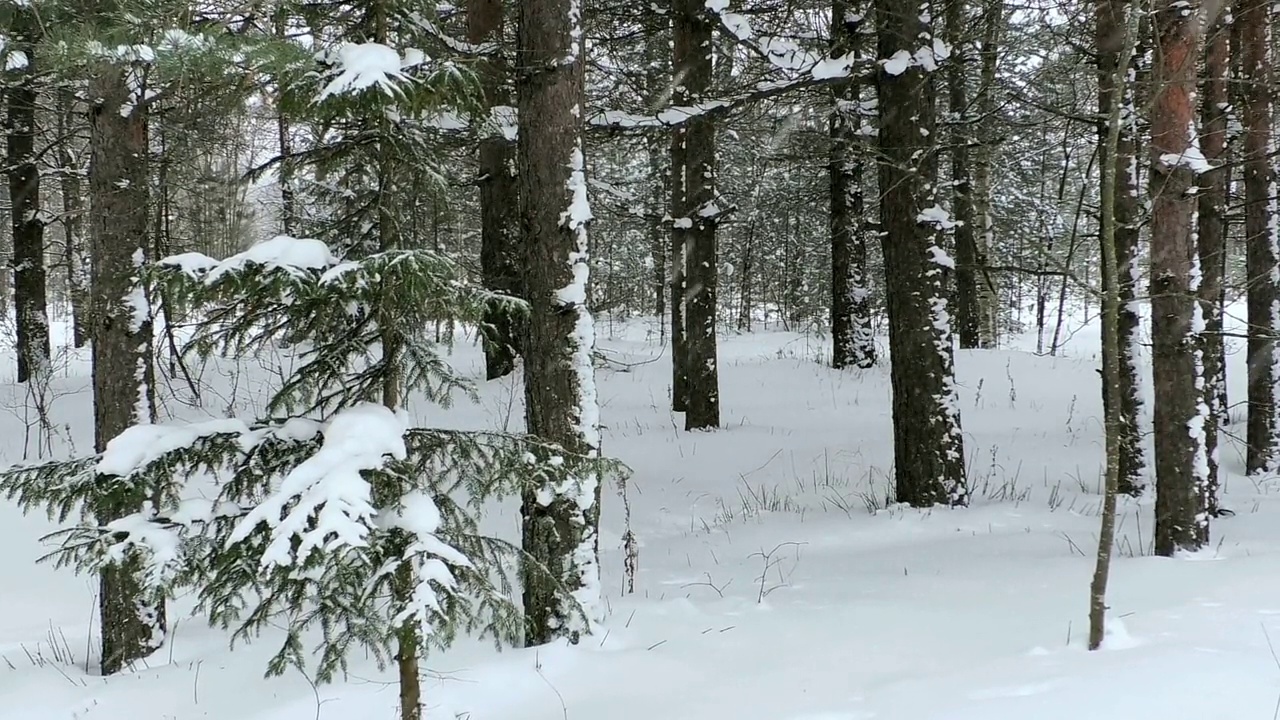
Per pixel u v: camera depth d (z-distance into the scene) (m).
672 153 11.85
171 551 2.79
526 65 4.66
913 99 7.56
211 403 11.49
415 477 3.03
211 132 6.76
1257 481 9.43
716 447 10.70
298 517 2.66
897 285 7.70
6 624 6.50
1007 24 9.26
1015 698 3.22
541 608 4.55
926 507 7.64
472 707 3.79
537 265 4.66
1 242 17.23
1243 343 18.75
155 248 10.91
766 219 21.44
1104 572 3.78
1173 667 3.32
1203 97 7.24
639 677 4.00
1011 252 20.22
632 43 11.95
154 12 3.85
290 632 2.91
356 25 3.52
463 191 10.81
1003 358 16.36
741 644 4.39
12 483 2.95
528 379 4.71
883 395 13.82
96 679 5.03
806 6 9.72
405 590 2.83
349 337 3.24
